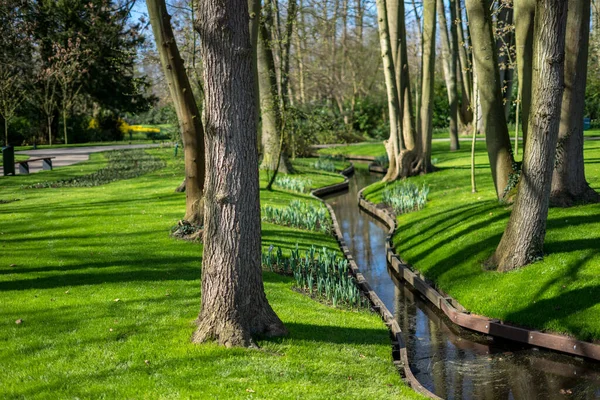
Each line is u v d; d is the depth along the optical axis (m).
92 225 13.98
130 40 29.08
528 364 8.16
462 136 43.28
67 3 39.69
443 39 32.38
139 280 9.54
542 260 10.09
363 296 10.08
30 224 14.11
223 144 6.43
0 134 45.62
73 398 5.35
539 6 8.99
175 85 12.47
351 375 6.36
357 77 53.91
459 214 14.70
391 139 24.20
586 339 8.23
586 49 12.05
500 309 9.49
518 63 13.15
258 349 6.59
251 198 6.64
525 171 9.89
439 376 7.90
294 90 43.09
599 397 7.08
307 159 35.53
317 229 15.65
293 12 20.30
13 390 5.52
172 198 17.95
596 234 10.50
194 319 7.54
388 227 17.58
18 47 38.94
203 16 6.29
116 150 38.91
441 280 11.31
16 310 7.90
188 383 5.73
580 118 12.35
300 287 10.12
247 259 6.70
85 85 45.03
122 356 6.36
